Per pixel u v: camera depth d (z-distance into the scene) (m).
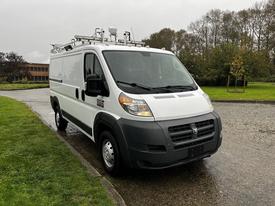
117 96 4.77
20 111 12.14
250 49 40.31
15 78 81.75
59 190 4.20
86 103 6.02
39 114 11.77
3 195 3.97
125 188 4.69
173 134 4.45
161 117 4.49
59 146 6.47
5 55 82.75
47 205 3.72
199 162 5.88
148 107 4.50
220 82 38.69
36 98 21.84
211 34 65.38
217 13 65.12
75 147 7.00
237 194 4.45
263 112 13.20
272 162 5.89
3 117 10.37
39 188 4.25
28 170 4.98
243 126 9.66
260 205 4.11
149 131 4.36
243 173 5.30
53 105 8.98
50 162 5.42
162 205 4.14
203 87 36.09
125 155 4.58
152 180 5.00
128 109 4.57
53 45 8.91
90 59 5.75
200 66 39.72
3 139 7.07
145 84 5.03
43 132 7.85
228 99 18.84
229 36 63.38
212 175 5.21
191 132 4.62
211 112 5.16
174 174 5.25
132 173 5.28
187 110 4.77
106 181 4.61
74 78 6.70
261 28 59.97
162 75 5.42
